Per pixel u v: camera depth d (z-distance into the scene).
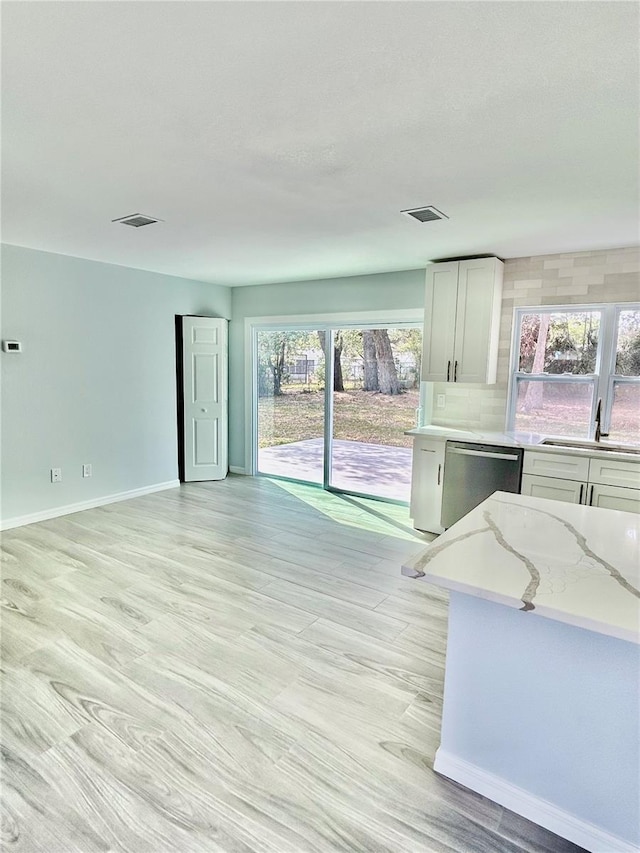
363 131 1.95
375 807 1.68
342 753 1.90
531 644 1.59
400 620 2.88
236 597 3.11
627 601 1.34
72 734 1.97
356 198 2.74
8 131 1.98
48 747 1.90
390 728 2.03
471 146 2.07
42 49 1.44
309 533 4.27
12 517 4.26
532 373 4.29
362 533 4.29
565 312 4.10
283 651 2.55
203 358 5.87
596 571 1.54
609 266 3.84
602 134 1.94
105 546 3.90
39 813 1.63
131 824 1.60
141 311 5.14
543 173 2.34
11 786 1.73
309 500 5.29
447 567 1.56
